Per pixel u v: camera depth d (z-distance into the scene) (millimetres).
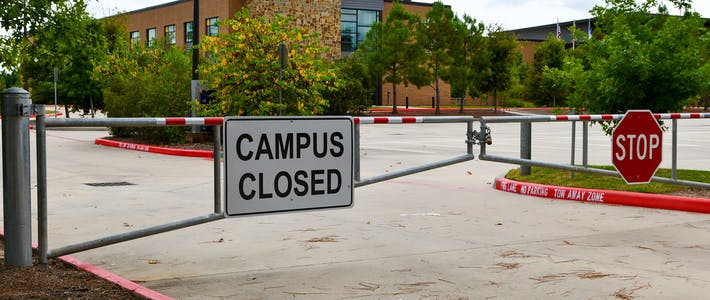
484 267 6895
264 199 6699
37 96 40375
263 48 20328
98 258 7387
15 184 6223
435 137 29406
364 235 8547
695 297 5840
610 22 14359
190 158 20000
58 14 8016
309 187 6902
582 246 7863
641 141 10328
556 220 9578
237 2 54594
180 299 5840
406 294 5969
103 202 11531
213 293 6023
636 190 11148
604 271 6711
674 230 8773
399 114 48906
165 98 24078
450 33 48469
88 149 22969
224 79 20234
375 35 49219
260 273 6715
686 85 12844
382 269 6844
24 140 6195
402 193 12453
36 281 5930
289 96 20219
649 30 13758
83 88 39531
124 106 25594
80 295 5617
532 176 13125
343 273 6691
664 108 13242
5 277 6000
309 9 51375
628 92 13133
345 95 36406
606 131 13914
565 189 11594
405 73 48531
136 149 22891
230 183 6551
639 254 7445
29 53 8336
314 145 6906
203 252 7652
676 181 10781
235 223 9375
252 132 6621
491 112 54469
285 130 6762
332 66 23422
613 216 9852
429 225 9227
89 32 8781
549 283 6289
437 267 6906
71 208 10875
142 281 6426
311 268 6902
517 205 10977
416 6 66125
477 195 12172
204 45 20359
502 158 9062
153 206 11094
